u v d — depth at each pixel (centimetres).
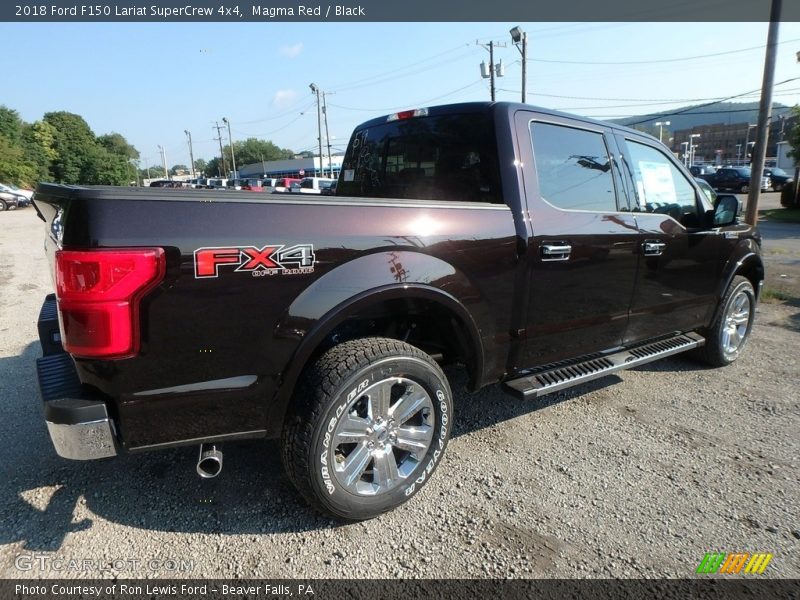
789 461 312
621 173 364
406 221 253
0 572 218
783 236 1446
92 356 193
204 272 203
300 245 221
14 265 1019
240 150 13562
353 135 416
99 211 188
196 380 210
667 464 309
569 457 316
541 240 302
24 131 7438
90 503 265
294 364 226
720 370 468
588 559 231
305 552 234
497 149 300
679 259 396
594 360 356
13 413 364
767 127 1009
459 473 299
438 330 302
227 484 284
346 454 257
